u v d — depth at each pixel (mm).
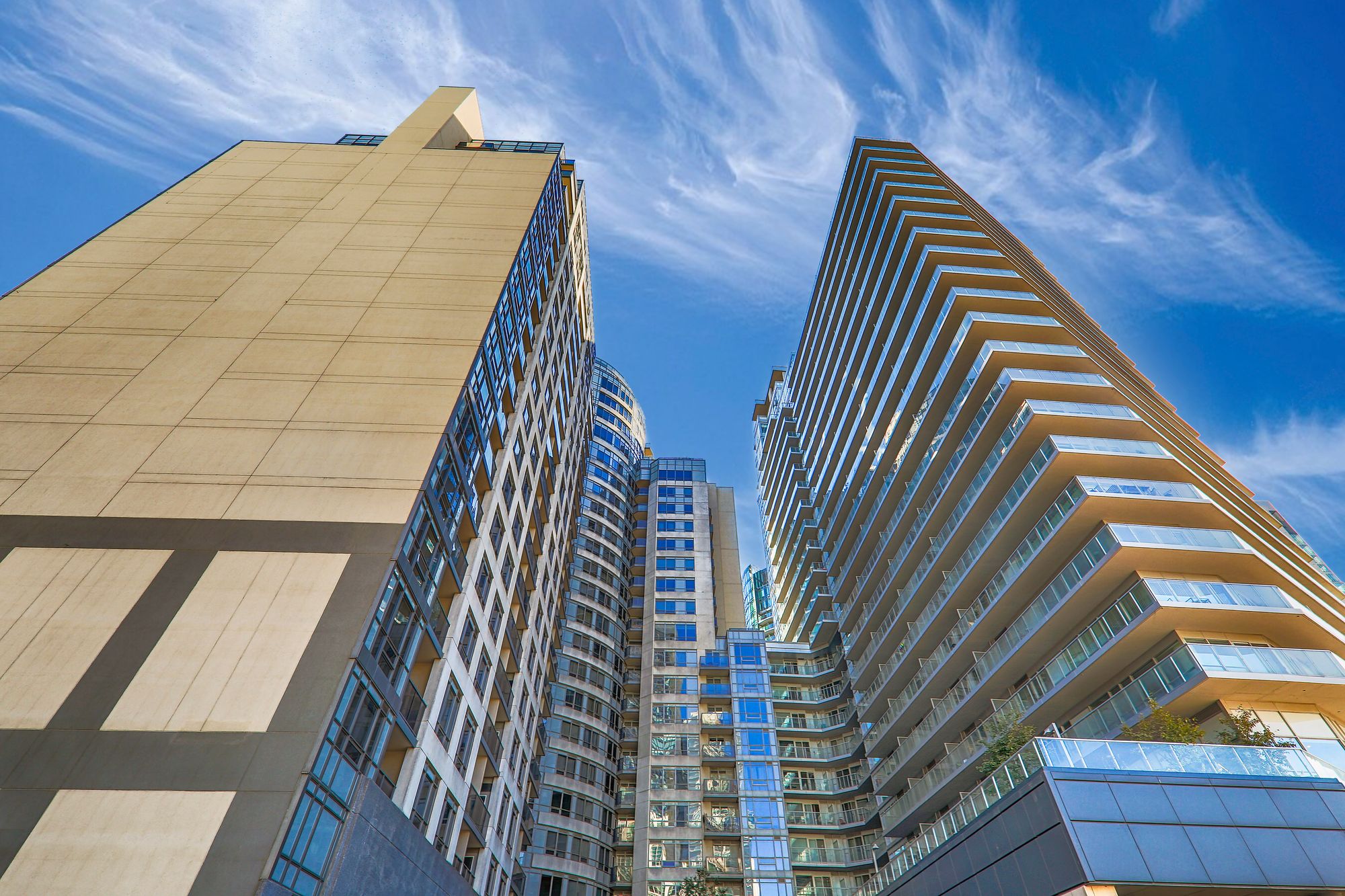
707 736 58219
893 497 52875
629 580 70750
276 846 16188
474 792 30266
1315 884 17500
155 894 15406
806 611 71875
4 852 15820
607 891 48031
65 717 18109
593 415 78500
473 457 30719
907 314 52656
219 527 22953
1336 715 25953
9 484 23625
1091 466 33906
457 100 53250
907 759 45250
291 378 28469
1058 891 18188
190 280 32969
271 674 19359
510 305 36469
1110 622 29781
